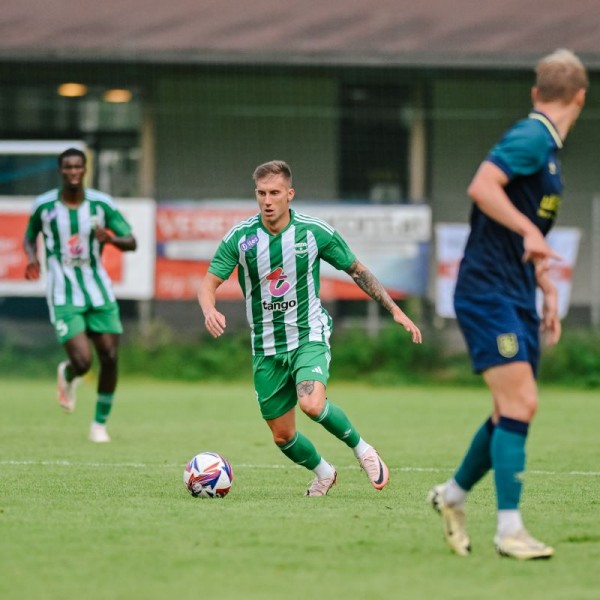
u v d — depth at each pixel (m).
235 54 71.31
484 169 18.84
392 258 65.50
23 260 64.62
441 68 71.81
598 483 29.58
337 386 64.44
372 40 72.31
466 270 19.55
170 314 69.50
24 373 66.12
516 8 76.00
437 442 39.50
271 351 26.23
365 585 17.44
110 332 38.56
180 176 78.62
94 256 38.19
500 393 19.25
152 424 44.84
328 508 24.44
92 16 74.19
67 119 78.38
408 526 22.14
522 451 19.28
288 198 25.80
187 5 75.56
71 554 19.48
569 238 64.94
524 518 23.48
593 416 49.72
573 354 65.38
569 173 78.81
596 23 74.69
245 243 25.86
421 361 66.06
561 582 17.69
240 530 21.61
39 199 37.97
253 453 35.75
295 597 16.72
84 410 50.00
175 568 18.50
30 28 72.81
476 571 18.39
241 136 78.69
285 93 78.81
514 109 78.88
